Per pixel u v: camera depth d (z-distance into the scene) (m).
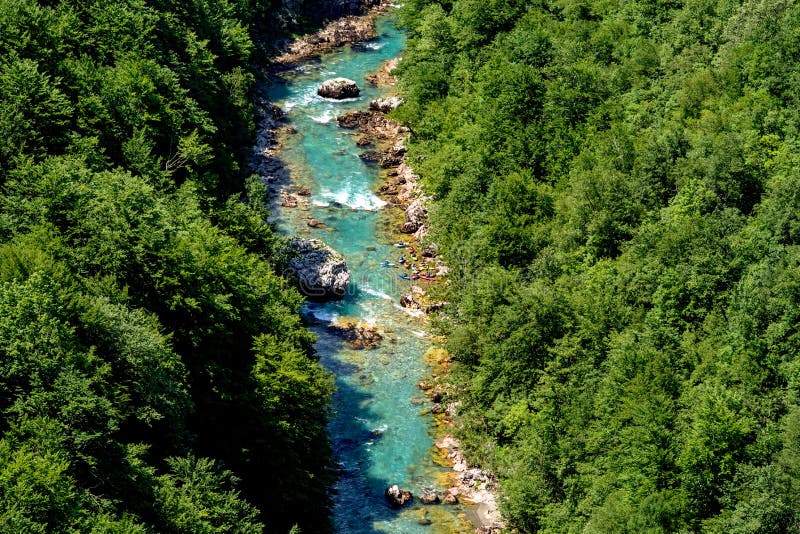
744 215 96.56
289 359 81.56
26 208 80.25
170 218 87.69
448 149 132.00
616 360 82.94
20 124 92.25
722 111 110.81
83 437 61.16
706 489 70.19
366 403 98.88
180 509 64.50
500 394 89.88
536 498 78.50
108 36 117.62
